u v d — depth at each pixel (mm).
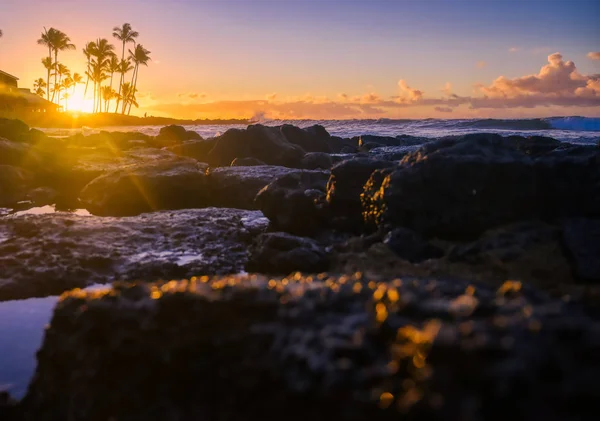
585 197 5113
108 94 96312
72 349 2750
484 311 2113
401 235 5230
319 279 3455
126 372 2549
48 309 5062
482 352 1773
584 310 2354
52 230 7098
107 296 2789
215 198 10516
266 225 7785
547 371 1716
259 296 2561
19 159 12445
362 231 6387
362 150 20938
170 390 2443
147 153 16734
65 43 85875
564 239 4695
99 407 2566
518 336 1814
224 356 2381
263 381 2223
